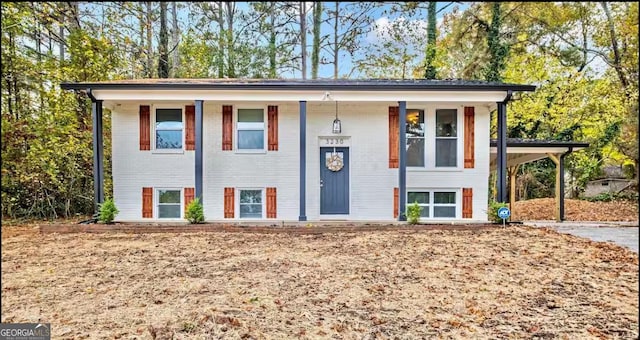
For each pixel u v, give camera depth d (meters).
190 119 10.16
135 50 16.16
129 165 10.12
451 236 8.02
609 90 16.16
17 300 4.27
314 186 10.29
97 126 9.48
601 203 15.26
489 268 5.63
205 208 10.21
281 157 10.29
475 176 10.12
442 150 10.24
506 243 7.27
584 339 3.38
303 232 8.56
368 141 10.29
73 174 12.08
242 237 8.09
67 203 12.21
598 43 16.16
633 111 13.27
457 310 4.05
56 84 12.23
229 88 9.30
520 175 18.48
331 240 7.74
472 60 16.58
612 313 3.96
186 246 7.18
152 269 5.57
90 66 12.99
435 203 10.26
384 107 10.25
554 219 12.09
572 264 5.80
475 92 9.40
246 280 5.04
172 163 10.17
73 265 5.78
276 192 10.30
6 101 11.33
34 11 11.80
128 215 10.12
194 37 18.31
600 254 6.33
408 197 10.25
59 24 13.11
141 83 9.23
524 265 5.78
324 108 10.31
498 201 9.57
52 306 4.09
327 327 3.62
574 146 10.73
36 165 11.02
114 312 3.92
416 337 3.43
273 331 3.51
